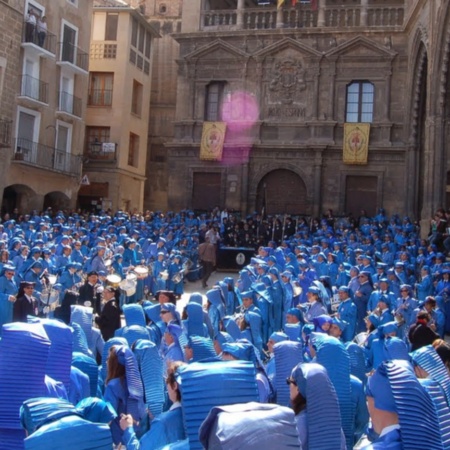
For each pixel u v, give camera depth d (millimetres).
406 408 4723
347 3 52000
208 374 5562
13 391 6430
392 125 43625
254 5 52562
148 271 24703
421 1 37094
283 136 45250
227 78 46125
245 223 39562
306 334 11633
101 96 49531
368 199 44000
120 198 49656
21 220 36625
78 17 45375
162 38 56688
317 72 44688
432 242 29781
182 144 46281
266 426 3818
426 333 12211
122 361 7875
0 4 37125
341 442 5430
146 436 6082
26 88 40250
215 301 16016
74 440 4852
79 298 17344
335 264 24812
